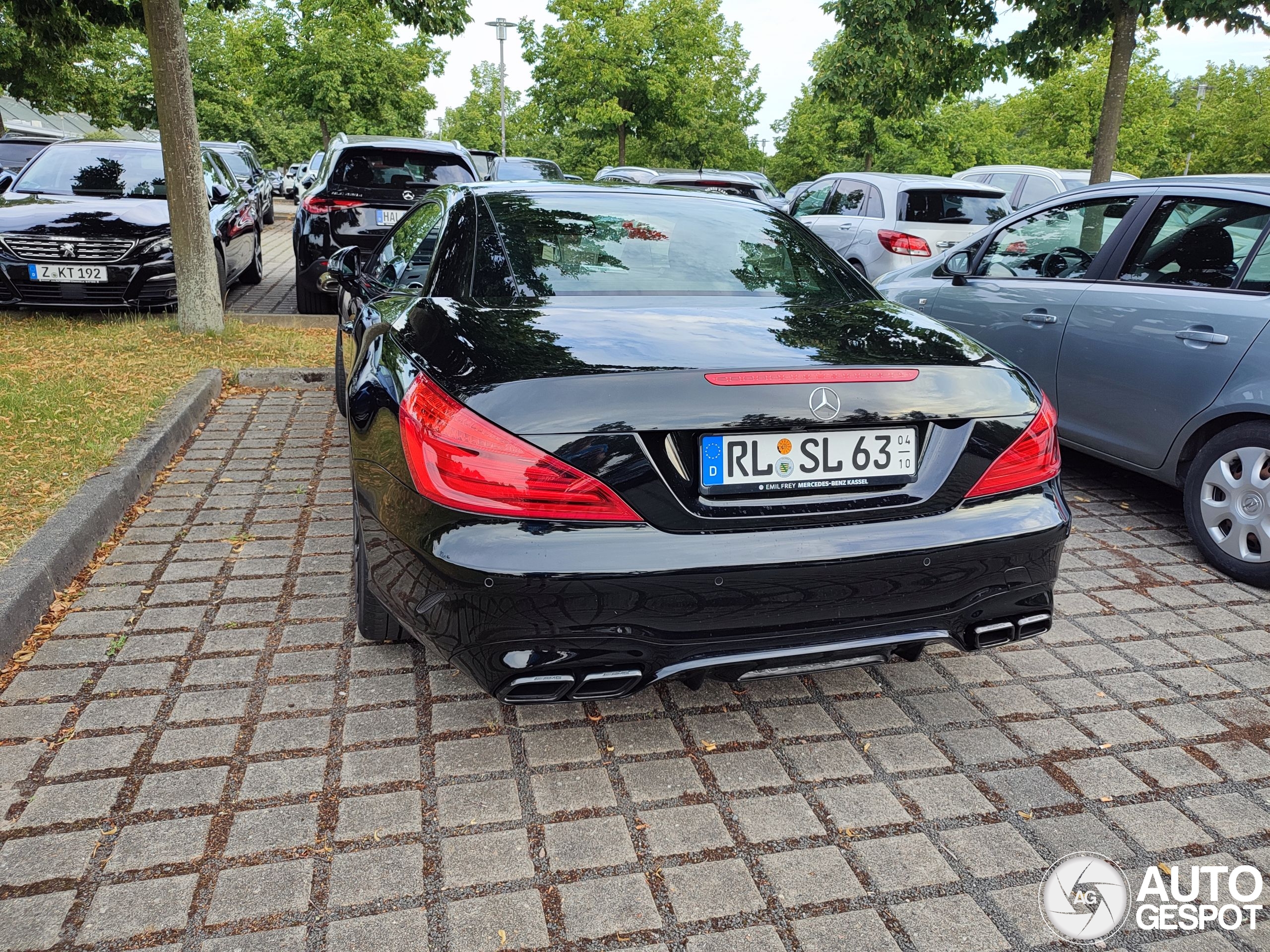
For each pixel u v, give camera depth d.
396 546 2.27
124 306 7.72
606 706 2.77
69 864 2.06
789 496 2.20
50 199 8.08
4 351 6.50
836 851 2.19
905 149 32.84
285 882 2.04
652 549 2.07
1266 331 3.66
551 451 2.04
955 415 2.30
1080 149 29.50
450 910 1.98
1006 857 2.19
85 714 2.62
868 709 2.80
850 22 9.89
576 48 29.97
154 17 6.91
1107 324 4.38
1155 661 3.14
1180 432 4.03
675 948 1.90
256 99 30.94
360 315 3.83
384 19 29.05
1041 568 2.42
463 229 3.08
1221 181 4.15
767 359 2.25
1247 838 2.28
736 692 2.88
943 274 5.55
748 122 38.62
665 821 2.27
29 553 3.27
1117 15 8.81
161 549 3.74
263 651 3.00
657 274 2.89
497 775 2.43
